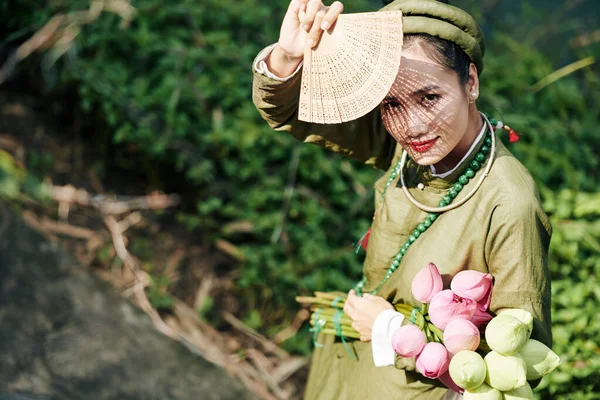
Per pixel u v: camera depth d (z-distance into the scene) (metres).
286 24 1.88
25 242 3.50
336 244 3.86
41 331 3.17
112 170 4.23
